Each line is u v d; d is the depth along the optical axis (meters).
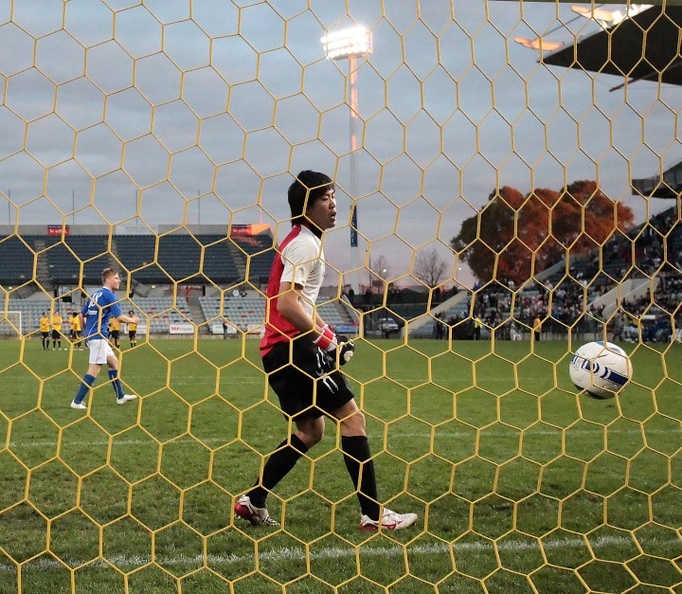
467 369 14.54
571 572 3.11
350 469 3.61
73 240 31.50
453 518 3.85
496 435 6.49
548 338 23.89
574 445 6.03
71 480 4.63
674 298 20.55
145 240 35.91
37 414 7.70
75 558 3.24
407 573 2.94
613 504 4.15
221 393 10.05
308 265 3.46
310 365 3.56
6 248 35.56
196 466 5.07
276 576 3.05
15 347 23.44
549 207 3.50
